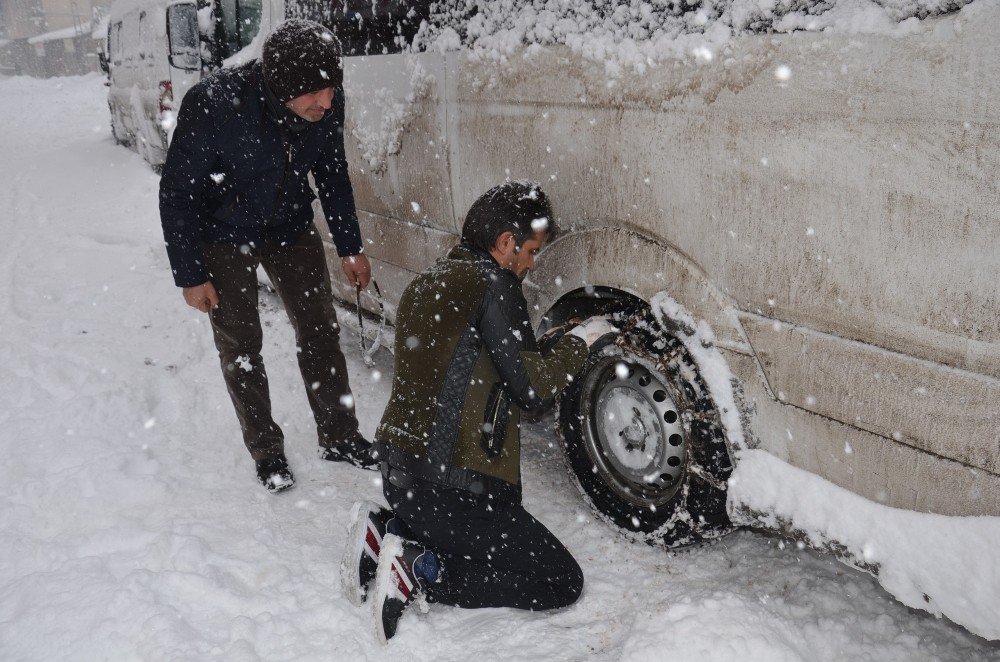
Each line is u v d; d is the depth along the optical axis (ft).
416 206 10.30
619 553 8.38
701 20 6.22
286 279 9.78
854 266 5.61
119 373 12.90
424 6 9.23
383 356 13.79
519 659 6.88
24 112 59.82
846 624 6.89
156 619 7.30
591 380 8.52
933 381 5.34
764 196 6.07
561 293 8.38
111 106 38.68
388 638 7.16
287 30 7.77
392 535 7.18
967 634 6.76
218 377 13.12
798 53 5.59
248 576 8.08
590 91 7.30
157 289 17.06
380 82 10.39
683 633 6.43
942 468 5.43
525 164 8.27
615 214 7.41
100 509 9.36
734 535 8.48
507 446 7.06
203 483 10.07
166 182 8.39
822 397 6.08
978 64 4.67
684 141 6.56
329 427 10.34
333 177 9.64
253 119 8.29
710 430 7.18
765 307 6.32
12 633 7.26
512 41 8.05
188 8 18.22
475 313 6.72
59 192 27.91
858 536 5.97
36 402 11.93
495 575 7.33
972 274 4.97
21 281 17.72
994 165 4.72
